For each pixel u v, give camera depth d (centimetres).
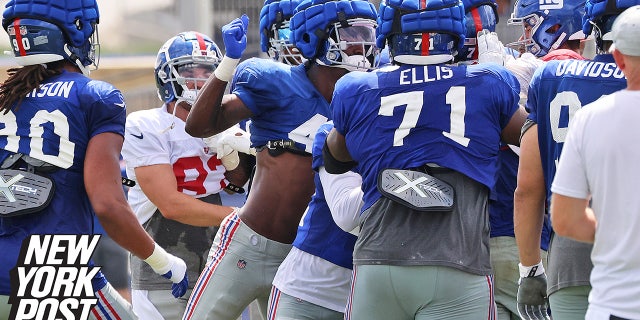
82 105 1523
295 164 1736
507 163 1727
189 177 2002
